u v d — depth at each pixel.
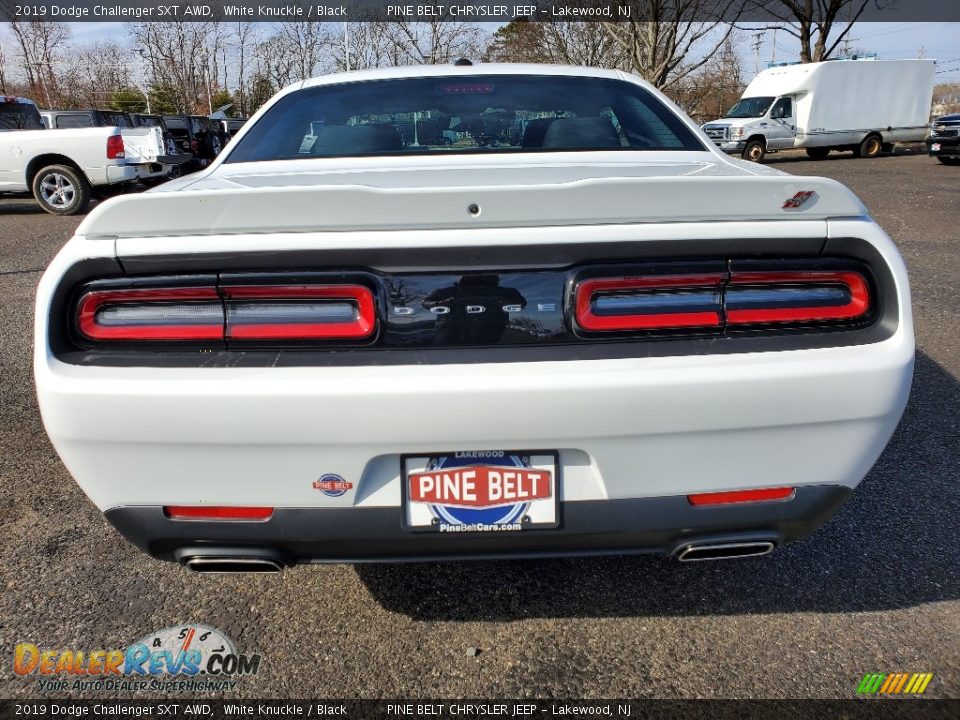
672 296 1.65
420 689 1.89
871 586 2.26
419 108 2.69
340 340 1.63
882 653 1.97
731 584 2.29
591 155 2.45
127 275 1.63
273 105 2.84
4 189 11.20
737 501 1.72
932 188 13.28
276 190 1.59
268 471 1.64
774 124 20.89
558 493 1.68
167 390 1.58
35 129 12.30
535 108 2.71
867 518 2.64
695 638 2.05
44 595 2.25
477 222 1.62
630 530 1.71
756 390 1.61
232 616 2.17
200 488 1.66
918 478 2.92
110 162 11.10
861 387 1.65
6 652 2.02
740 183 1.63
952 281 6.24
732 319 1.66
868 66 21.73
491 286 1.63
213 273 1.62
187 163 13.62
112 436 1.62
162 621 2.15
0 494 2.85
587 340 1.64
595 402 1.58
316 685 1.91
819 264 1.68
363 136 2.58
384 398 1.57
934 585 2.26
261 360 1.62
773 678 1.90
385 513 1.68
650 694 1.85
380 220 1.61
